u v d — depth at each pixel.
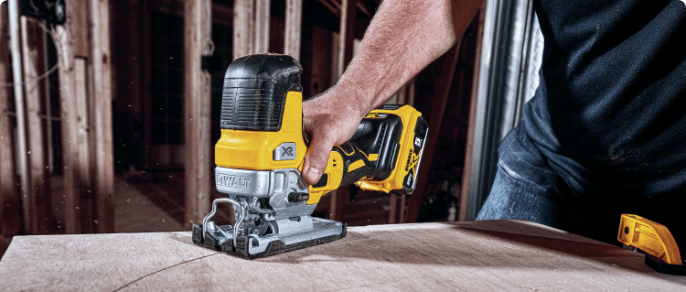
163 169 5.45
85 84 2.22
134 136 5.18
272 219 0.69
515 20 1.63
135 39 5.05
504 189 1.17
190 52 2.26
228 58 5.75
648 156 0.83
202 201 2.44
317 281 0.56
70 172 2.25
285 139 0.63
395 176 0.94
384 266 0.64
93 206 2.36
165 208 3.76
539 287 0.59
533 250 0.78
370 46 0.81
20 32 2.16
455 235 0.86
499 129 1.72
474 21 4.29
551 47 1.01
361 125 0.93
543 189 1.05
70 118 2.22
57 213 3.06
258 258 0.64
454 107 4.60
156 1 5.19
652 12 0.78
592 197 0.94
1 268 0.53
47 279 0.51
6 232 2.33
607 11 0.83
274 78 0.61
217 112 5.86
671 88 0.77
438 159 4.48
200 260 0.62
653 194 0.83
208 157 2.42
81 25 2.15
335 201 2.88
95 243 0.66
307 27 5.73
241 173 0.62
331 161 0.76
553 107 1.02
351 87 0.75
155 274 0.55
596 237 0.94
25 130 2.28
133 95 5.13
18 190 2.36
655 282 0.64
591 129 0.90
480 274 0.63
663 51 0.76
